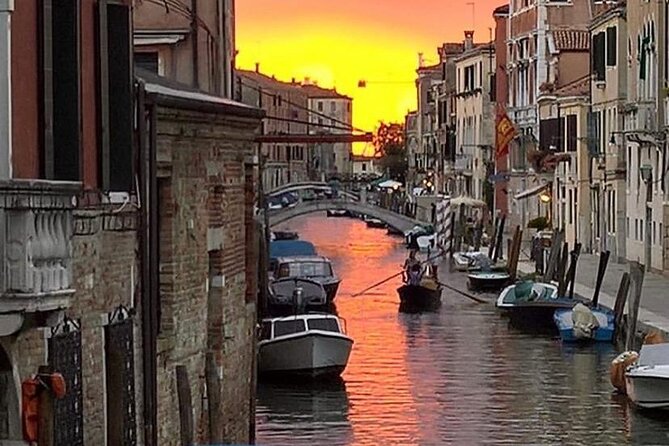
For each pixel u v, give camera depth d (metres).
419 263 57.31
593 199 70.38
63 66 12.95
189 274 17.89
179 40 24.30
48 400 12.24
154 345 16.09
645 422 32.00
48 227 11.62
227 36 25.97
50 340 12.66
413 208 116.88
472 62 109.94
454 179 116.56
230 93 27.08
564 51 83.31
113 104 14.63
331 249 92.69
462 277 68.25
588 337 43.97
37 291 11.42
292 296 50.00
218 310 19.52
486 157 103.56
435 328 48.84
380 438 30.14
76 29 13.02
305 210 96.19
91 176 14.08
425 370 39.19
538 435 30.70
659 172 57.38
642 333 41.84
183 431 17.38
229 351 19.98
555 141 76.00
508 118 81.69
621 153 64.75
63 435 13.09
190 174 17.83
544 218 75.56
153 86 17.06
